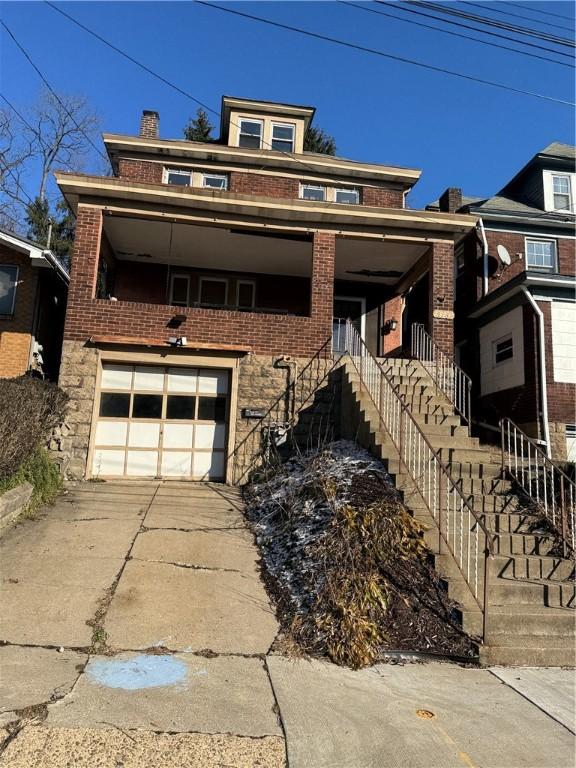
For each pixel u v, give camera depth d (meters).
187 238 13.16
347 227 11.98
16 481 7.77
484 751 3.62
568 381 13.67
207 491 9.74
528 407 13.77
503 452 8.28
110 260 14.05
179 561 6.61
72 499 8.70
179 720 3.75
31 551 6.55
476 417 16.19
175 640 4.98
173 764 3.28
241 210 11.59
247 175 15.35
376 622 5.30
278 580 6.26
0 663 4.34
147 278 14.83
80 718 3.67
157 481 10.47
